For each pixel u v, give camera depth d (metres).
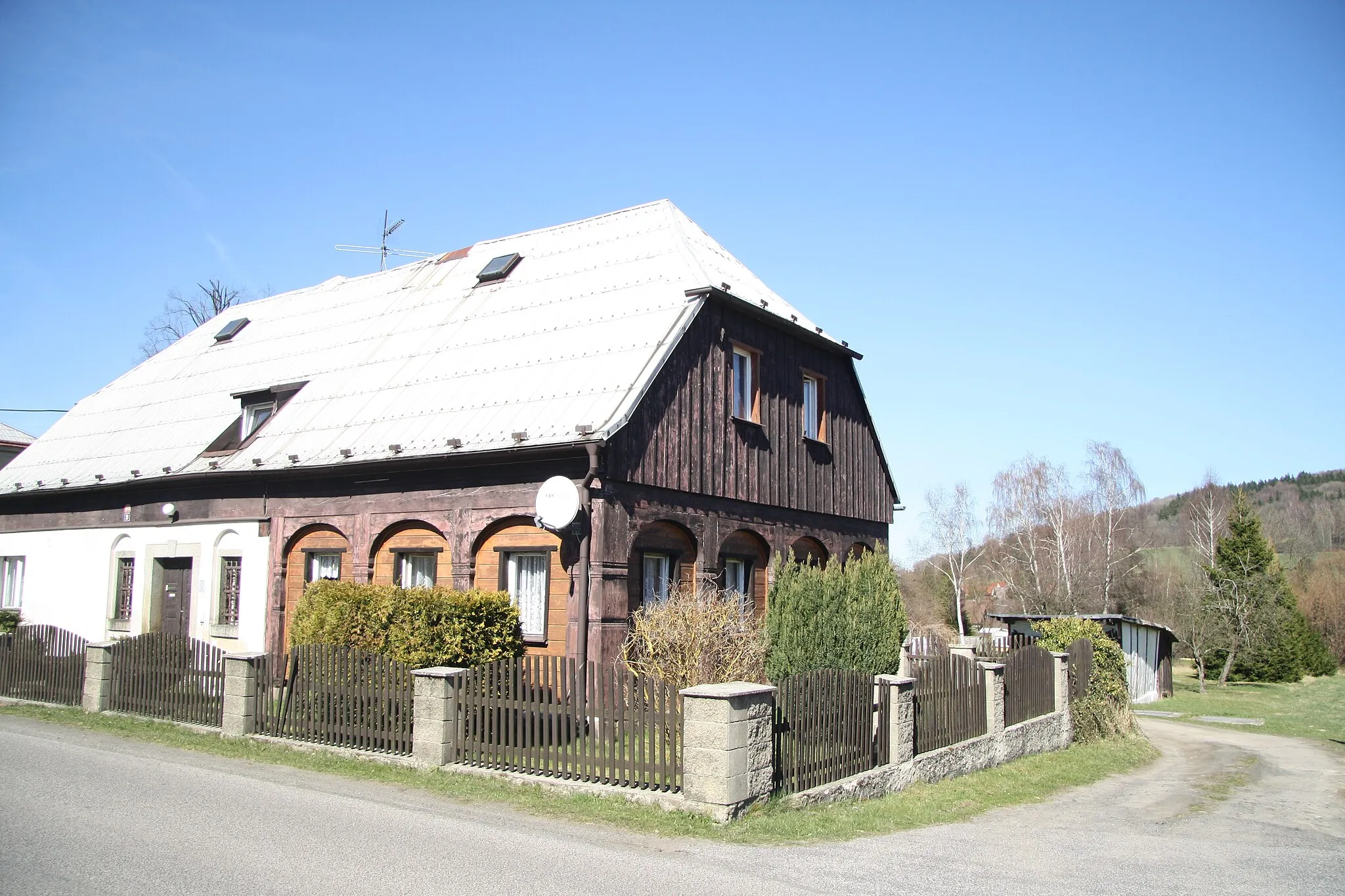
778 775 9.66
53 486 22.80
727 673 12.28
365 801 9.46
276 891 6.54
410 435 16.39
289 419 19.20
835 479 20.38
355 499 16.86
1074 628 21.12
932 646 17.92
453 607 12.39
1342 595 60.03
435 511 15.67
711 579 15.86
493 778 10.19
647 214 19.94
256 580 18.23
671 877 7.20
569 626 13.83
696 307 16.02
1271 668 50.75
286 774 10.76
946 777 13.23
